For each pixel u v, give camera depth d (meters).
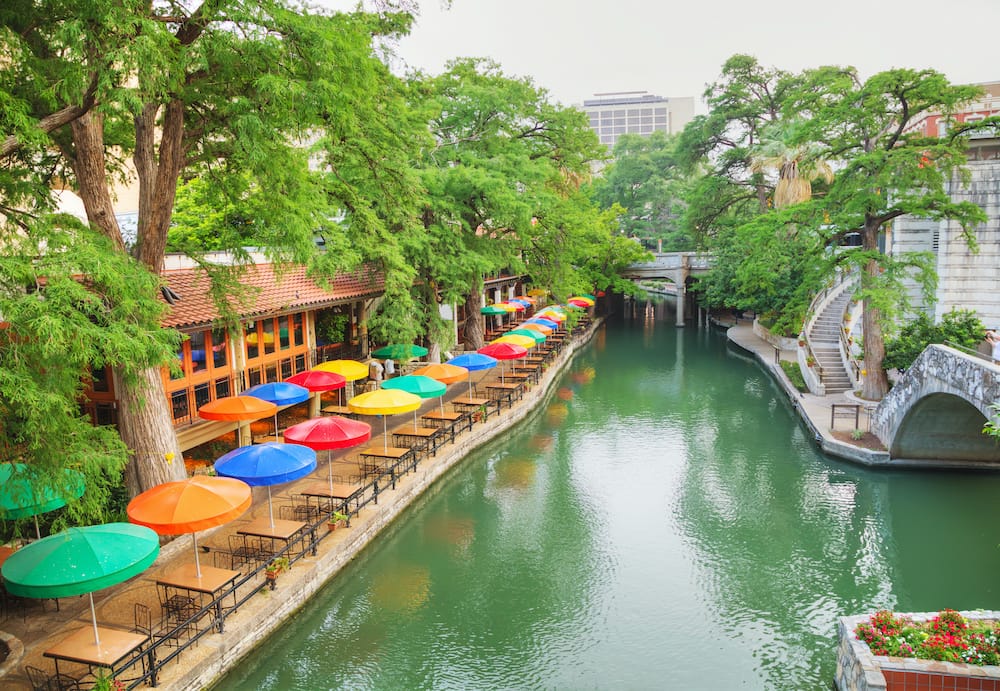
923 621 10.49
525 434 25.92
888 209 25.61
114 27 10.19
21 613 11.47
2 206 12.23
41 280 12.34
